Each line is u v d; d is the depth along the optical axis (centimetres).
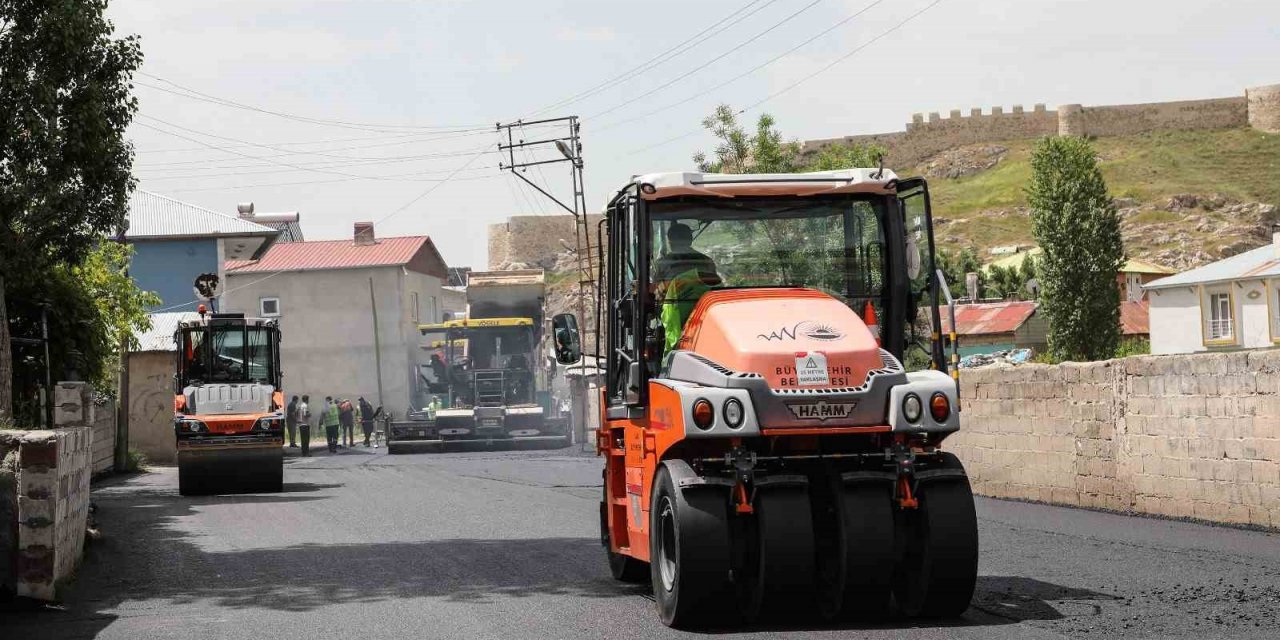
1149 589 975
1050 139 8262
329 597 1068
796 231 1009
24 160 1839
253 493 2383
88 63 1867
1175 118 18112
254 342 2484
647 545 964
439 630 902
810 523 870
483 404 4341
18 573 1046
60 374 2478
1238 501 1414
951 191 17475
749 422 866
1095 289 8025
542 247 16525
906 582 909
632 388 979
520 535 1499
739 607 922
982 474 1984
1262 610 870
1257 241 14525
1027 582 1032
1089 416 1697
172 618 983
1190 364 1491
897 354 1009
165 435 3616
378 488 2377
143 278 5631
